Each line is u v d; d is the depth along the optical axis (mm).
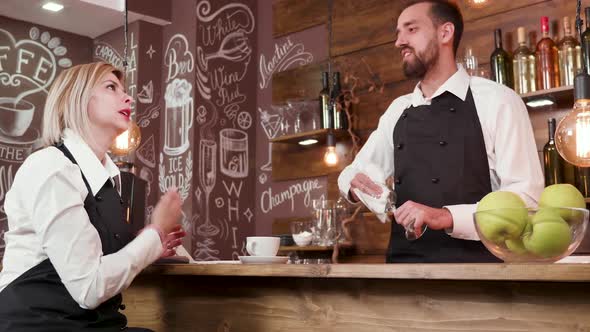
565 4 3115
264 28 4730
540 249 1122
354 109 3953
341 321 1480
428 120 2127
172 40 4598
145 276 1937
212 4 4543
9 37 4418
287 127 4328
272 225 4492
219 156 4469
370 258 3730
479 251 1893
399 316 1383
